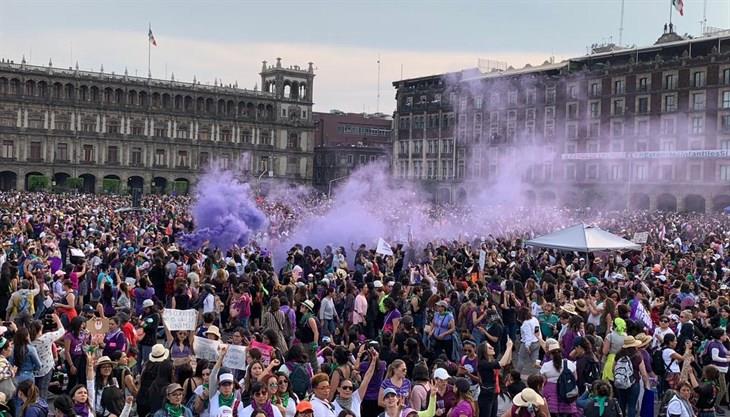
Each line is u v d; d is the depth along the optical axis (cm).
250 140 17600
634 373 2023
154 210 8275
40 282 2695
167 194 15862
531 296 2894
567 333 2228
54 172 15500
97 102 15850
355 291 2834
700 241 6156
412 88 16850
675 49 12731
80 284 3103
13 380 1702
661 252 4628
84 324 2053
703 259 4038
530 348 2344
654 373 2205
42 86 15350
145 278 2803
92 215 6606
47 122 15375
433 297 2600
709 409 1841
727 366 2256
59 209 7775
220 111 17225
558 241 3941
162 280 3091
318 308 2844
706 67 12112
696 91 12212
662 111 12612
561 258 4062
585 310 2555
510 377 1889
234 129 17388
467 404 1591
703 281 3291
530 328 2359
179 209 8938
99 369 1712
